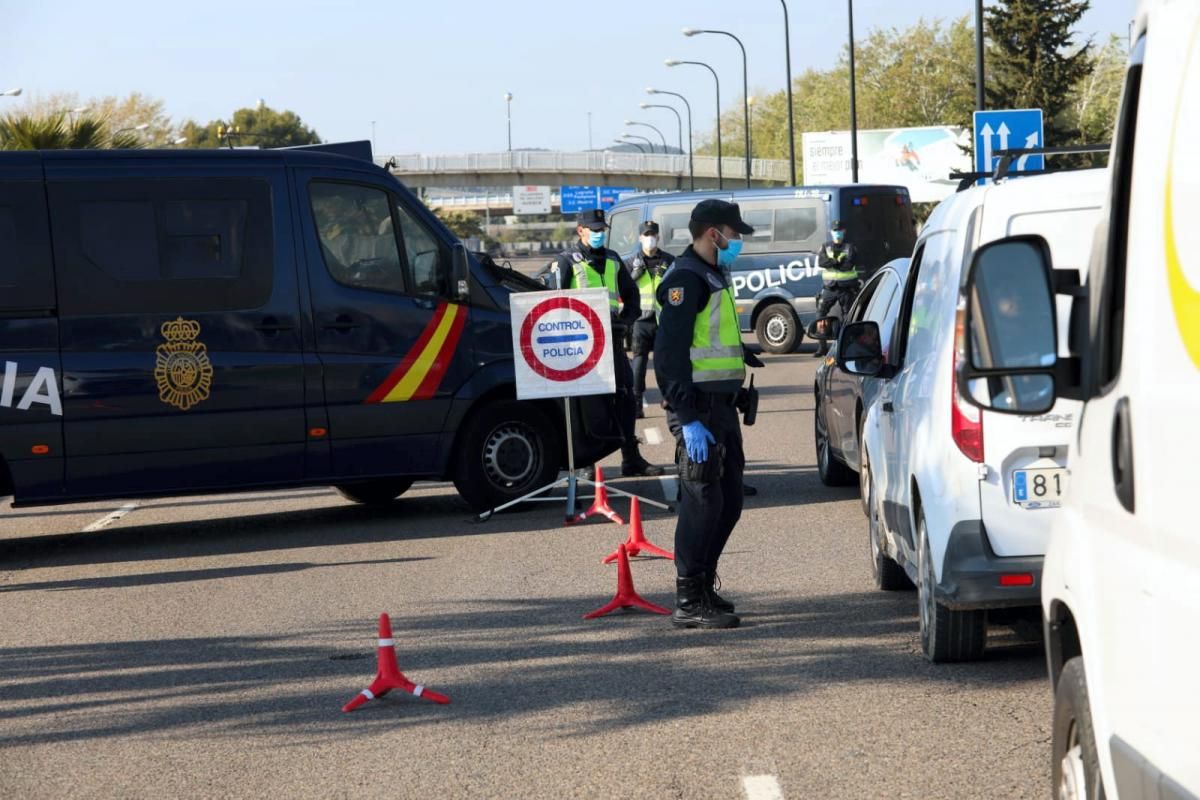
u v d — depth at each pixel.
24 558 14.42
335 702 8.42
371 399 14.65
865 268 35.84
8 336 13.70
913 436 8.52
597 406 15.74
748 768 6.86
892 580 10.55
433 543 13.85
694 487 9.75
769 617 10.09
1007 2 79.81
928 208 97.06
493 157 122.12
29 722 8.34
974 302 4.28
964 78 106.56
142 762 7.43
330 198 14.61
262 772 7.17
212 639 10.27
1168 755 3.64
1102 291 4.11
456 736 7.62
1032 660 8.61
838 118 110.94
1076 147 8.60
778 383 28.69
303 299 14.42
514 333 14.77
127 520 16.97
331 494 18.33
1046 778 6.53
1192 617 3.47
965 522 7.85
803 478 16.70
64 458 13.81
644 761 7.04
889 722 7.50
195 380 14.09
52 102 100.50
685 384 9.67
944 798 6.33
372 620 10.62
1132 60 4.04
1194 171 3.53
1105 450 4.15
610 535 13.76
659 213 37.44
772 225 36.31
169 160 14.22
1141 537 3.82
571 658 9.20
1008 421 7.77
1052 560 4.80
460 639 9.88
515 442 15.41
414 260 14.90
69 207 13.89
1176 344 3.58
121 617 11.23
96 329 13.88
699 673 8.68
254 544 14.48
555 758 7.16
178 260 14.12
